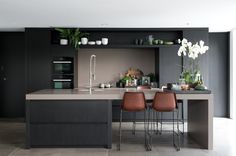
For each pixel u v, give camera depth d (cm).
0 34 837
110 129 510
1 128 693
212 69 854
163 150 499
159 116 767
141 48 841
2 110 840
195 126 573
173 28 775
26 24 717
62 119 505
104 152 486
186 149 506
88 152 486
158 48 789
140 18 641
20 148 512
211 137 502
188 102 629
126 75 835
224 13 588
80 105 506
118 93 515
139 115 774
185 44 534
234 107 818
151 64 841
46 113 505
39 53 764
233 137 591
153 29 777
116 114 783
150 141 558
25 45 762
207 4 509
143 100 501
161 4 509
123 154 474
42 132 507
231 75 832
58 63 781
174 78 775
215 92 854
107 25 739
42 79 765
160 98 497
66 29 759
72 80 781
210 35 852
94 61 833
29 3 500
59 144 508
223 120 800
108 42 810
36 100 505
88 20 664
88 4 509
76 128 509
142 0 482
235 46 812
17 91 841
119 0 481
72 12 575
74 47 768
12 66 840
